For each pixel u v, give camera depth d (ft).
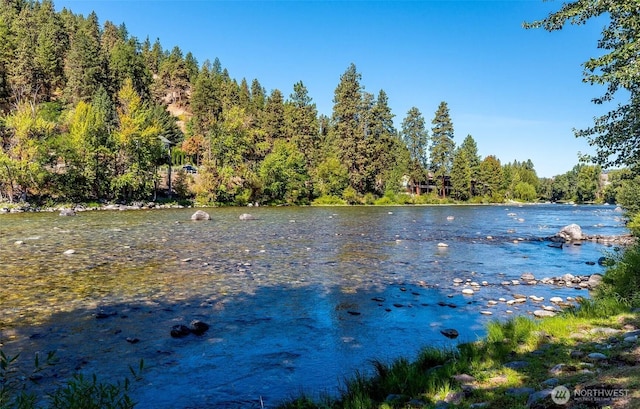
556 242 82.12
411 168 329.31
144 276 45.24
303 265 54.19
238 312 33.76
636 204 77.56
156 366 23.20
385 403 16.96
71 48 343.46
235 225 106.42
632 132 35.22
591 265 57.62
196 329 28.94
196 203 212.64
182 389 20.58
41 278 43.21
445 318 32.94
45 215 125.59
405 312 34.53
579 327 25.91
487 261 59.98
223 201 221.66
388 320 32.35
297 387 20.95
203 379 21.76
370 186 299.58
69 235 77.71
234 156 225.56
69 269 47.80
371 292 41.06
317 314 33.68
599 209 250.37
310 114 336.08
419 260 59.82
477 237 89.97
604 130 37.11
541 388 15.87
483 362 20.92
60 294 37.35
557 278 48.01
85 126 175.22
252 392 20.42
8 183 154.61
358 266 54.39
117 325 29.81
